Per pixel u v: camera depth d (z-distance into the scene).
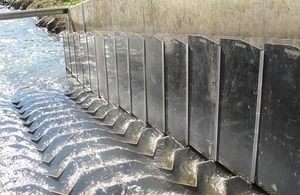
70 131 8.67
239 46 5.07
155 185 5.75
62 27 30.88
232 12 5.44
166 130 7.66
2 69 18.69
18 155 7.50
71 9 16.53
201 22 6.27
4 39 28.98
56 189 6.00
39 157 7.43
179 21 6.97
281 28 4.57
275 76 4.50
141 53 8.29
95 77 12.40
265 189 5.00
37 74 17.36
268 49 4.55
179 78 6.80
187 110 6.68
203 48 5.93
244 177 5.42
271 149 4.77
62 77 16.50
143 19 8.55
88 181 6.05
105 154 7.08
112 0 10.55
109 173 6.25
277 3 4.57
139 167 6.41
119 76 9.98
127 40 9.01
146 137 7.83
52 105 11.59
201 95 6.20
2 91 14.31
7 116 10.77
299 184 4.36
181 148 6.90
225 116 5.64
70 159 6.96
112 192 5.64
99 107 10.85
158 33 7.93
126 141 7.82
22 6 46.19
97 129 8.76
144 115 8.65
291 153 4.42
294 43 4.39
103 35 10.89
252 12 5.03
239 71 5.15
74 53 15.73
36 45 26.25
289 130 4.40
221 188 5.38
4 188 6.09
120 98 10.18
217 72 5.62
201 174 5.86
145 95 8.41
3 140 8.55
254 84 4.88
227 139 5.70
